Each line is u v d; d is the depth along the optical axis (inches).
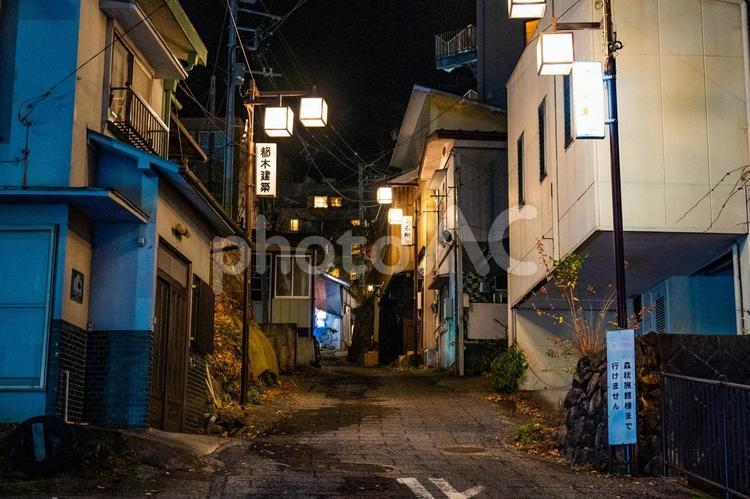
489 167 1139.3
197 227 612.7
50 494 345.7
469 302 1105.4
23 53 474.0
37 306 444.8
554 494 384.5
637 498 375.9
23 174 458.6
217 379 744.3
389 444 575.8
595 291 823.1
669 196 590.6
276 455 502.6
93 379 478.9
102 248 492.7
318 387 995.9
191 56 674.8
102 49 513.7
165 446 428.1
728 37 609.3
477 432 641.6
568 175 678.5
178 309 565.6
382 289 1868.8
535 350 924.0
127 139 548.1
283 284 1491.1
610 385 439.2
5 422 431.5
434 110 1333.7
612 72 483.5
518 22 1384.1
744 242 594.6
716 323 725.3
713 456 375.6
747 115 597.9
